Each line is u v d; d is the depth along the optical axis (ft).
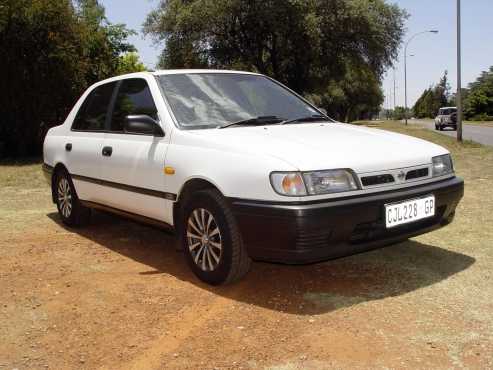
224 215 12.33
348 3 90.38
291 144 12.45
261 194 11.53
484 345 9.82
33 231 19.47
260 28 94.22
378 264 14.58
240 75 16.72
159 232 18.94
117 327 10.96
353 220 11.46
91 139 17.34
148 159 14.44
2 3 47.24
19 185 31.63
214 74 16.22
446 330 10.45
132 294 12.77
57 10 50.06
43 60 50.49
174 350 9.91
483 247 15.92
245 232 11.87
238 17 91.50
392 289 12.70
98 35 63.00
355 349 9.76
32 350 10.10
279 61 104.32
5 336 10.71
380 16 98.12
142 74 16.05
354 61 99.81
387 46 100.94
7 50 49.08
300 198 11.16
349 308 11.63
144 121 14.11
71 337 10.59
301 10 87.76
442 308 11.51
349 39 96.17
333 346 9.89
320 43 94.48
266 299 12.28
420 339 10.10
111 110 16.96
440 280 13.21
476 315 11.12
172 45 94.99
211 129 13.91
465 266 14.23
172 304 12.08
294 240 11.15
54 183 20.12
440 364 9.20
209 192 12.67
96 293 12.90
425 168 13.23
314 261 11.50
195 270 13.48
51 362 9.63
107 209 17.26
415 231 12.78
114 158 15.84
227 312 11.57
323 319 11.09
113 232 19.06
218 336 10.43
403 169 12.63
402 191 12.37
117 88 17.04
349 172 11.75
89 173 17.26
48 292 13.05
